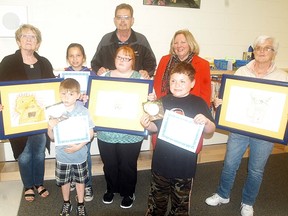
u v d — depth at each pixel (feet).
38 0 8.82
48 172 9.29
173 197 6.00
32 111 6.42
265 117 6.20
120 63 6.46
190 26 10.59
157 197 6.07
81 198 6.94
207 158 10.96
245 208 7.47
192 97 5.71
